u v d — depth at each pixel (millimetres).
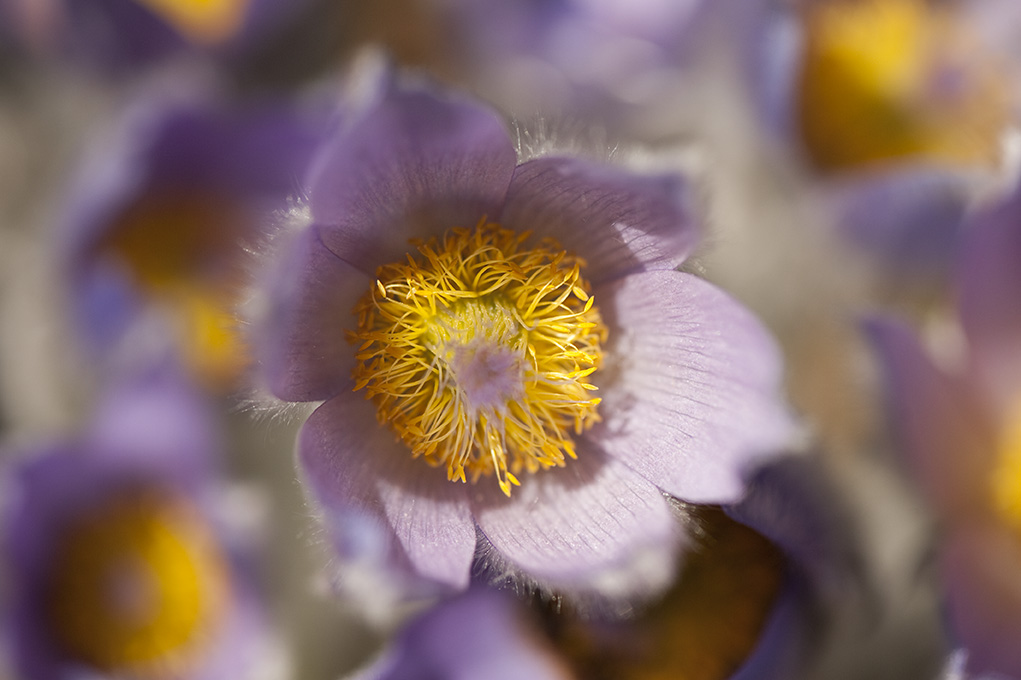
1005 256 288
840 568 269
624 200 250
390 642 274
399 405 254
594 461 257
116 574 293
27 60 308
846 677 279
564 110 313
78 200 288
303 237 244
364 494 249
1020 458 289
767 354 253
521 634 271
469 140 246
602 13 312
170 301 300
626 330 258
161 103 290
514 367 255
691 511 256
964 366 290
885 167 312
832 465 278
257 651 286
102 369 295
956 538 288
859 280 303
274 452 295
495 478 256
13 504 288
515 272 255
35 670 289
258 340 244
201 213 299
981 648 282
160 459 292
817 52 312
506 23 316
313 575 286
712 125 310
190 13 304
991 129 319
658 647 270
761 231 306
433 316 255
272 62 312
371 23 317
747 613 270
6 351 301
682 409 256
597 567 249
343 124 250
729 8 304
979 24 328
